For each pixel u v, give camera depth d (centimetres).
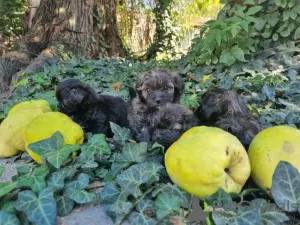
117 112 43
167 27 151
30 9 129
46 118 34
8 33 160
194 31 161
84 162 31
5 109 58
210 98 33
